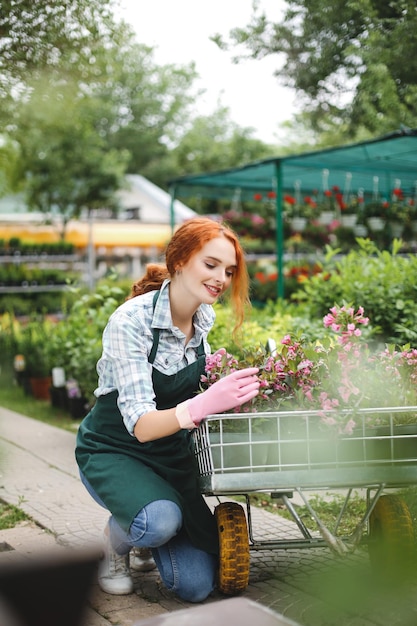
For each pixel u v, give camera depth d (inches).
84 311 296.8
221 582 108.9
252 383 100.7
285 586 116.5
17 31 202.2
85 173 917.8
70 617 35.9
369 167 362.0
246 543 108.3
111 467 108.3
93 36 211.0
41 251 673.6
